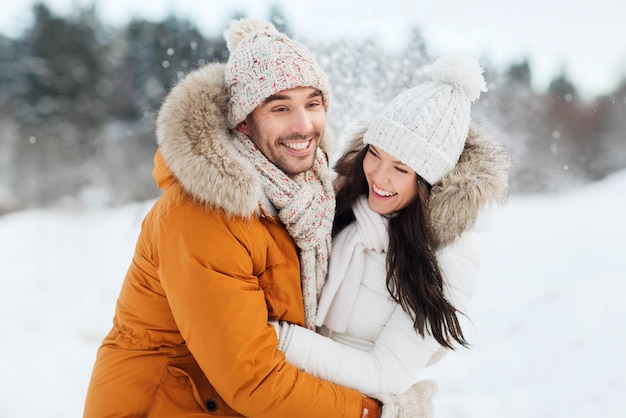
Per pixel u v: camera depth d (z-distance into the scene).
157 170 1.49
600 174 16.95
